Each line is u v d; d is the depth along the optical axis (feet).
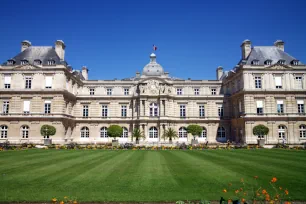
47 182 59.31
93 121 238.89
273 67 207.92
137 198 47.96
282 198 47.29
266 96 204.95
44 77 208.13
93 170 74.49
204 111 244.01
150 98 233.35
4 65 212.84
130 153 128.47
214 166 82.02
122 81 256.11
